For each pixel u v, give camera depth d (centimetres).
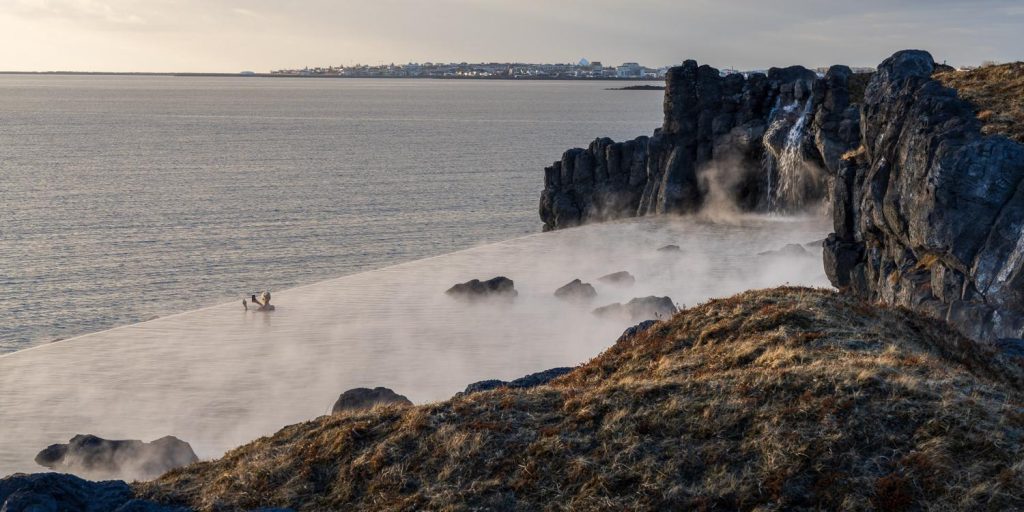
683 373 2355
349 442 2138
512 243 10038
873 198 5141
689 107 12162
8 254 9869
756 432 1859
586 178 12612
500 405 2245
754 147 11569
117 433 4572
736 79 12200
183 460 4106
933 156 4488
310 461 2094
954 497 1554
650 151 12288
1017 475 1563
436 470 1973
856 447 1738
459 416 2194
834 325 2534
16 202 13800
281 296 7575
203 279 8750
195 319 6844
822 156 10325
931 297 4422
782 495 1658
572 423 2070
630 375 2553
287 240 10838
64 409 4906
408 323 6588
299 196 14725
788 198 11288
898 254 4956
